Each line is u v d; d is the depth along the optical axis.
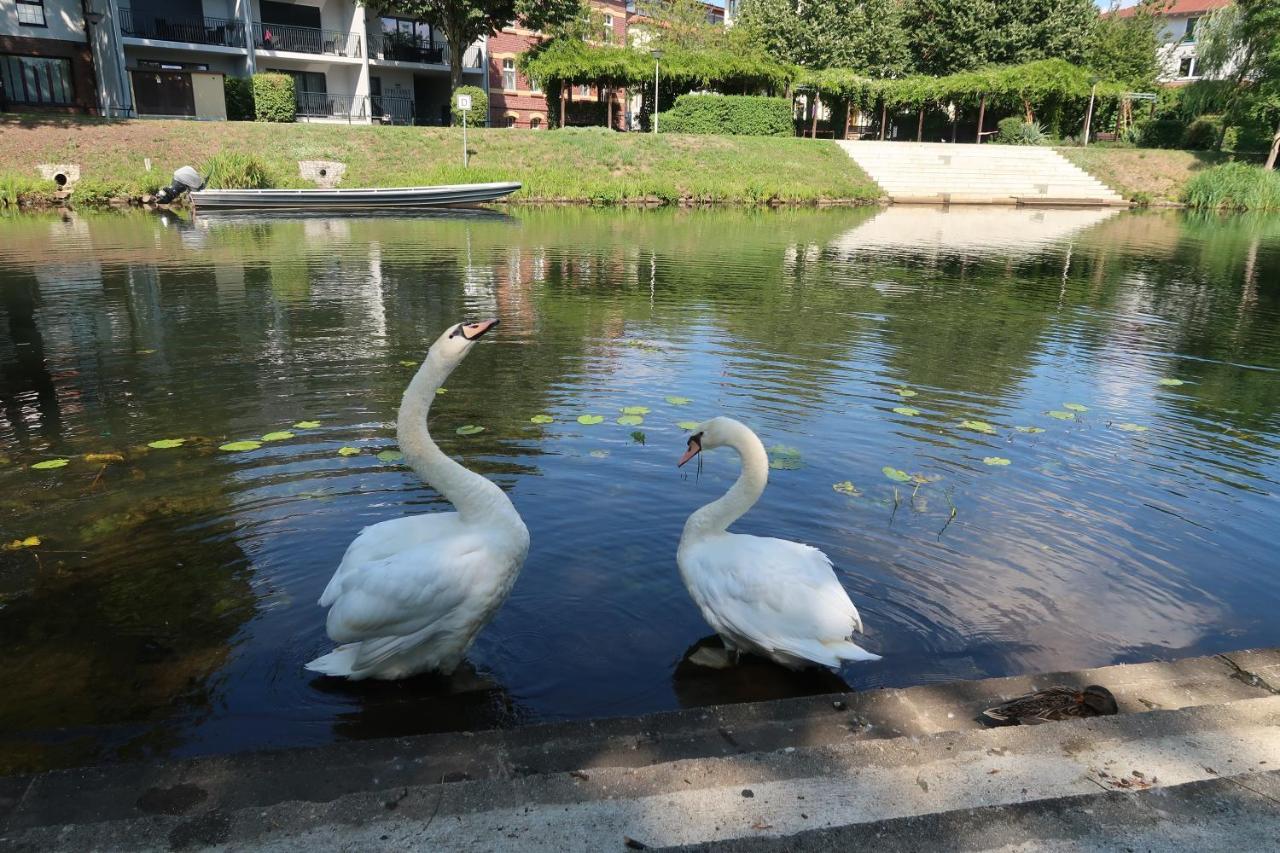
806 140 43.81
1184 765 3.10
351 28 46.22
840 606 4.11
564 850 2.61
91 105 38.56
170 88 40.22
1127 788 2.95
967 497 6.34
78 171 31.03
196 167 32.16
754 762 3.07
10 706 3.88
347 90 47.53
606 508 5.99
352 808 2.81
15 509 5.83
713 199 36.66
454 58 45.03
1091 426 8.06
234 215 28.05
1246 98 43.72
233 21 43.53
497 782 2.94
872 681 4.21
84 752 3.59
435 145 36.59
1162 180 43.12
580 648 4.47
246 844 2.66
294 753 3.28
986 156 44.38
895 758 3.11
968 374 9.83
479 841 2.65
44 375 9.09
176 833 2.70
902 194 40.31
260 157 33.03
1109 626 4.71
